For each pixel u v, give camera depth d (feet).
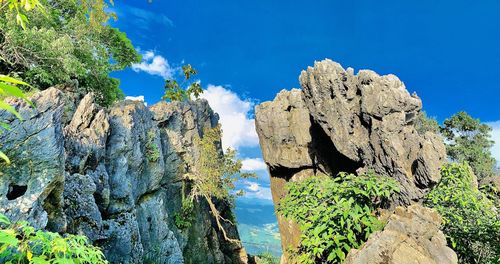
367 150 38.06
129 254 37.29
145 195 51.06
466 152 86.84
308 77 45.44
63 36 48.19
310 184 27.94
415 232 20.34
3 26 40.86
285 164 51.72
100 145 37.42
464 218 24.86
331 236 22.80
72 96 40.88
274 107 55.26
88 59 58.29
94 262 9.82
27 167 20.90
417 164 31.53
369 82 38.68
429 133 33.32
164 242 50.60
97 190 35.32
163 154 61.16
